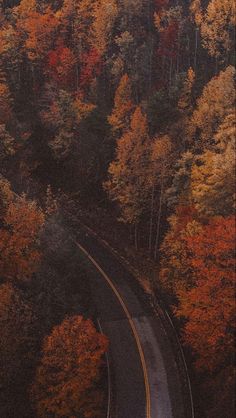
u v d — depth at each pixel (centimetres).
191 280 3650
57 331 3266
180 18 6975
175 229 3894
